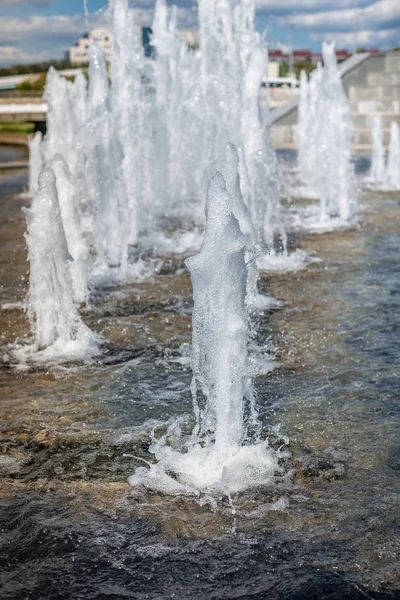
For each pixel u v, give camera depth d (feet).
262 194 32.35
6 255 29.19
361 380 15.40
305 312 20.48
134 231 32.65
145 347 17.94
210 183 11.89
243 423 13.30
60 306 18.30
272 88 127.44
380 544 9.55
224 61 38.52
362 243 30.89
